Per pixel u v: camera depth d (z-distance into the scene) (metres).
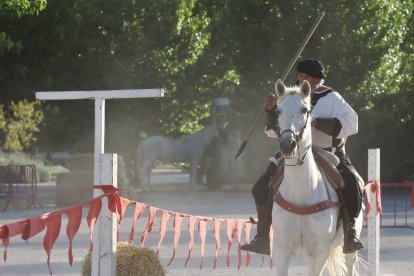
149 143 30.86
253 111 31.78
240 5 31.69
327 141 8.48
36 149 51.69
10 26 25.78
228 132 31.11
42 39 26.70
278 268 7.88
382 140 30.94
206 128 30.98
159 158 31.16
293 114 7.32
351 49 29.77
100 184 7.57
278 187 8.11
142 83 31.08
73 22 27.00
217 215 20.11
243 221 10.27
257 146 31.22
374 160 9.81
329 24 29.73
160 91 7.56
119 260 8.07
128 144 32.94
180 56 31.95
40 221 6.76
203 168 34.09
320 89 8.47
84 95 7.71
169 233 16.86
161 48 31.45
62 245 14.84
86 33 29.59
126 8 30.44
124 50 30.59
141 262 8.16
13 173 22.62
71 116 32.38
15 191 25.11
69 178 23.98
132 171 33.47
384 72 30.78
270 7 31.36
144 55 31.05
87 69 29.66
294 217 7.80
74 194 23.95
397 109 31.02
